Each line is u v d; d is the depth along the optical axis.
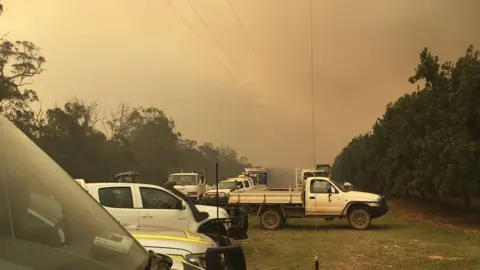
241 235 10.90
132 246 2.44
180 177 26.47
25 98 50.78
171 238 5.16
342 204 18.88
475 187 19.91
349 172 56.62
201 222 11.01
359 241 15.43
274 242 15.20
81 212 2.28
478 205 27.44
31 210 1.89
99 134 63.12
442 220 22.61
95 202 2.64
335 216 18.97
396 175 28.67
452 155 19.98
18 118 49.81
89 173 58.59
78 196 2.43
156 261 2.48
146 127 81.88
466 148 19.59
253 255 12.68
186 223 10.91
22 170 2.01
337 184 19.25
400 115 27.64
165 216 10.77
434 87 23.05
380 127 38.38
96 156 60.41
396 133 28.47
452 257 12.30
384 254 12.78
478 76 19.56
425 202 32.41
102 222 2.42
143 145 80.12
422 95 24.00
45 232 1.89
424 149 22.30
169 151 81.69
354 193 18.95
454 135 20.66
